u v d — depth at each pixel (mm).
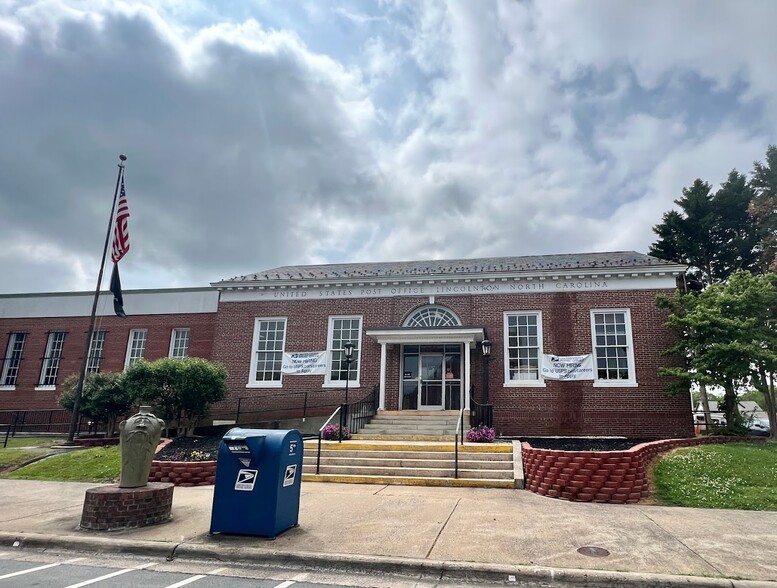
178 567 6492
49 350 26609
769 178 30531
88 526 7820
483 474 12438
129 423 8500
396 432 17672
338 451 14094
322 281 21688
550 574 5949
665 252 33406
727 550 6875
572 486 10625
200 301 25656
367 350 20938
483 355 19188
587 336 19156
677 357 18266
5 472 14234
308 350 21484
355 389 20594
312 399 20875
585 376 18781
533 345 19672
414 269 23234
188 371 18062
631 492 10492
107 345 25953
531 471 11945
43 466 14422
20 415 25219
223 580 5977
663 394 18031
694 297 17750
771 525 8406
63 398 20047
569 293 19703
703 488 10969
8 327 27266
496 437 17062
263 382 21609
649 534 7699
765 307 16297
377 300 21391
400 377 20422
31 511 9266
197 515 8781
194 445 15227
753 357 15914
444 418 18672
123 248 19078
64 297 27156
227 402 21578
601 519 8711
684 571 5996
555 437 17516
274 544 7008
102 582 5859
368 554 6578
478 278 20438
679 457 12945
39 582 5852
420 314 21078
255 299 22562
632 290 19203
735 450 13711
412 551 6707
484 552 6680
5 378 26672
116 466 13586
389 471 12805
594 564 6223
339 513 8898
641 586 5754
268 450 7523
